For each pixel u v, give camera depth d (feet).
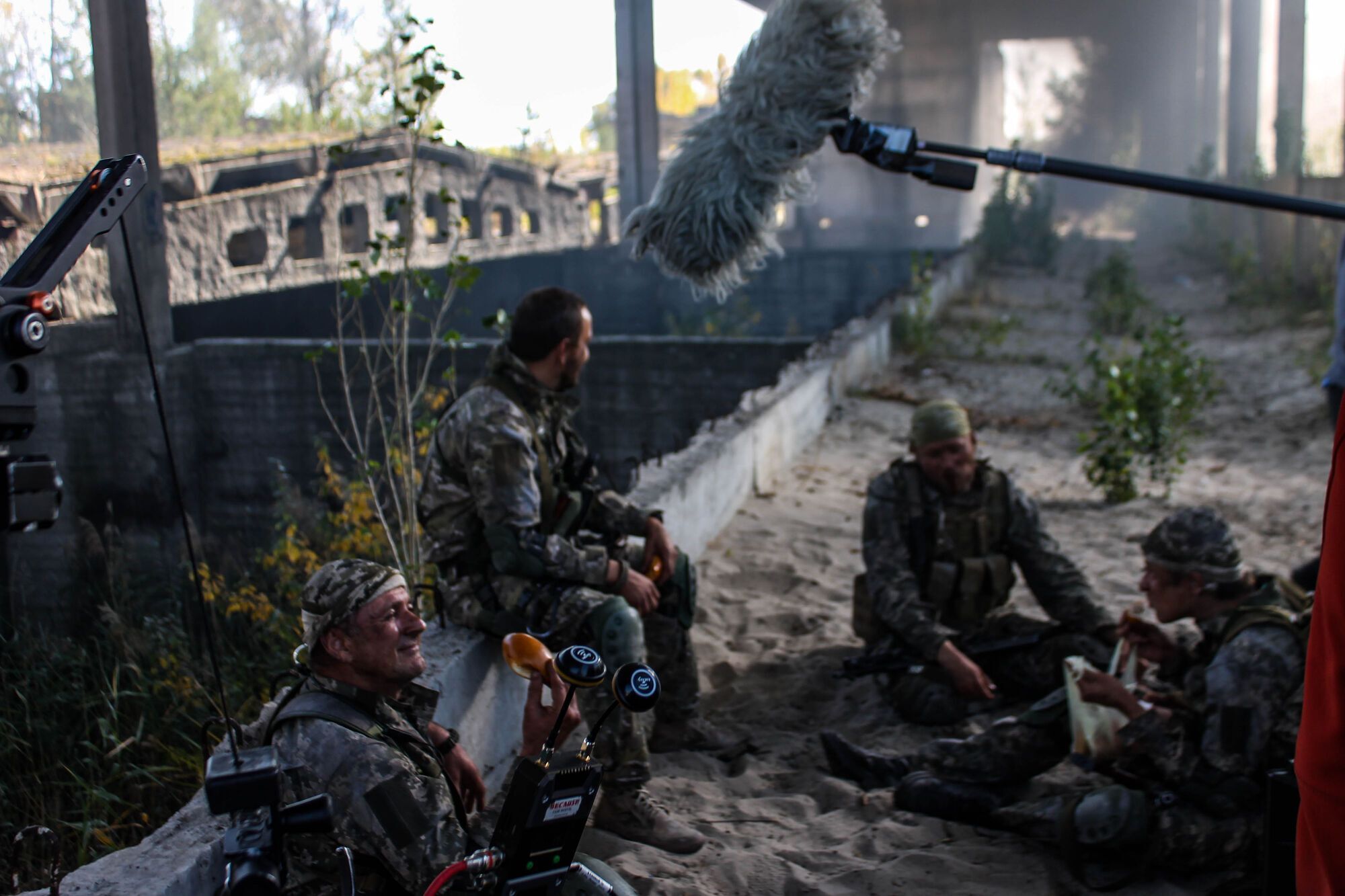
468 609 11.54
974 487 13.87
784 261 84.94
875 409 36.24
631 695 6.12
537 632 11.18
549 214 83.56
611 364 46.57
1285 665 9.30
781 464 28.07
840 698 14.75
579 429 47.39
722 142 9.83
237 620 16.52
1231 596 9.89
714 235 9.91
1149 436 26.55
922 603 13.51
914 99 118.52
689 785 12.30
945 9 116.57
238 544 23.49
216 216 49.62
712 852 10.72
